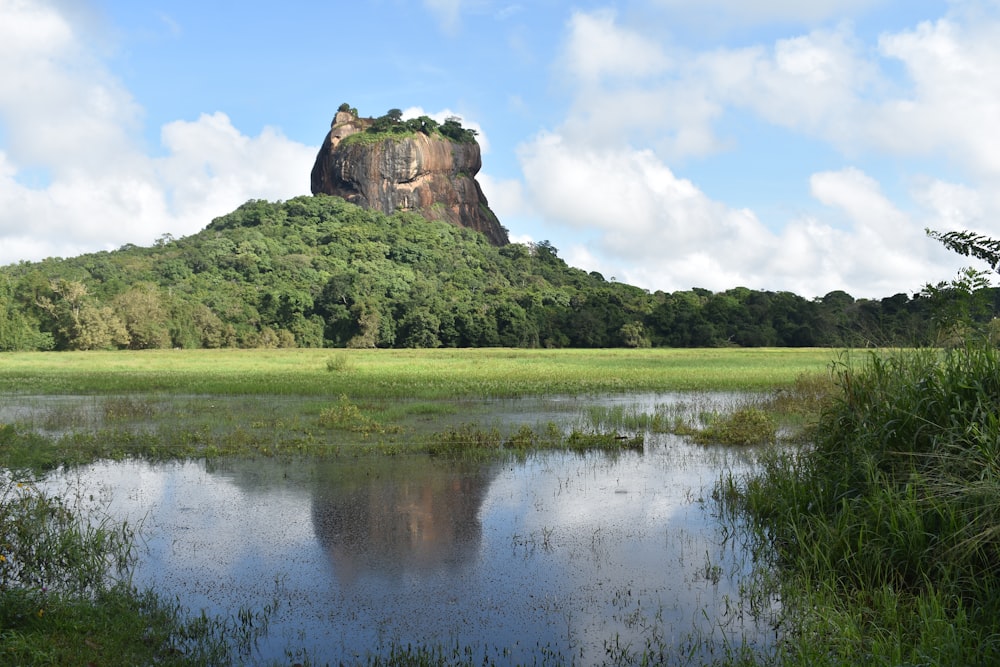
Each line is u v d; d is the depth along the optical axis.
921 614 5.52
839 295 90.19
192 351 59.38
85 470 11.37
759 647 5.59
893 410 7.72
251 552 7.66
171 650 5.44
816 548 6.89
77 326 63.00
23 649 5.03
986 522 5.95
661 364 38.22
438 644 5.64
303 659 5.39
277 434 14.37
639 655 5.48
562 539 8.09
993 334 7.95
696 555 7.59
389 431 14.66
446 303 88.56
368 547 7.82
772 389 24.03
